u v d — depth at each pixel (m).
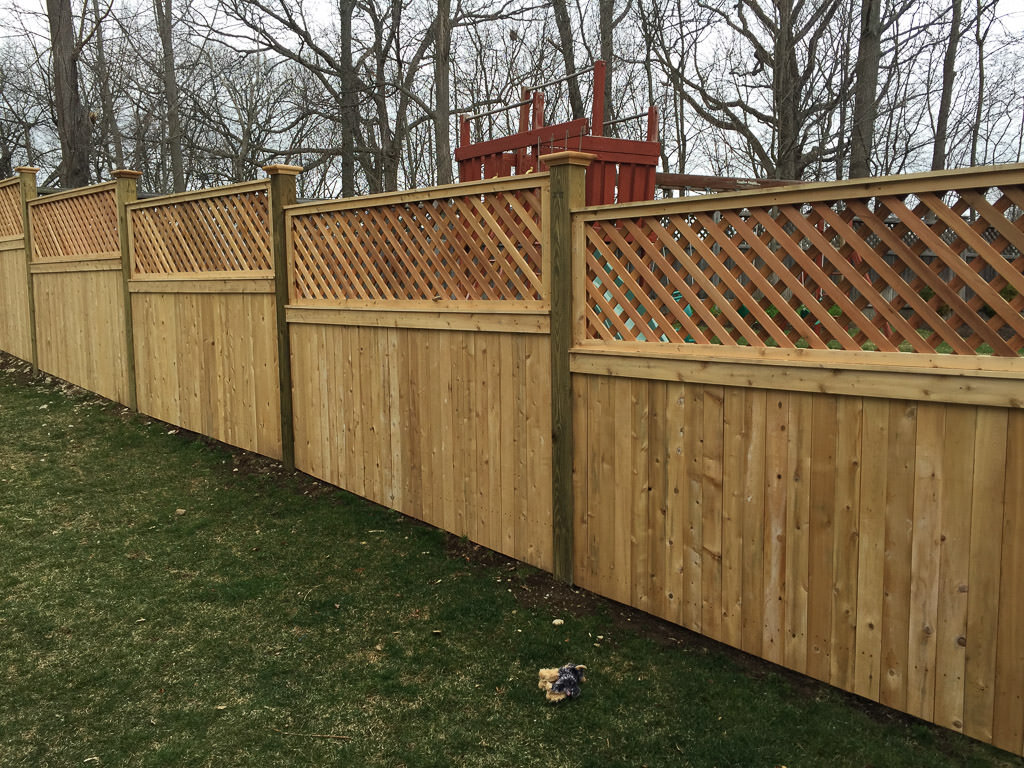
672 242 3.21
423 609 3.68
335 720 2.81
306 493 5.36
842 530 2.72
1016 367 2.28
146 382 7.23
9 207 9.59
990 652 2.37
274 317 5.70
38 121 23.19
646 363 3.32
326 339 5.33
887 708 2.74
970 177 2.34
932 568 2.49
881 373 2.56
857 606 2.70
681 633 3.37
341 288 5.21
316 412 5.51
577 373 3.66
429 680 3.07
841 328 2.69
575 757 2.57
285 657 3.26
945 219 2.42
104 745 2.66
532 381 3.90
